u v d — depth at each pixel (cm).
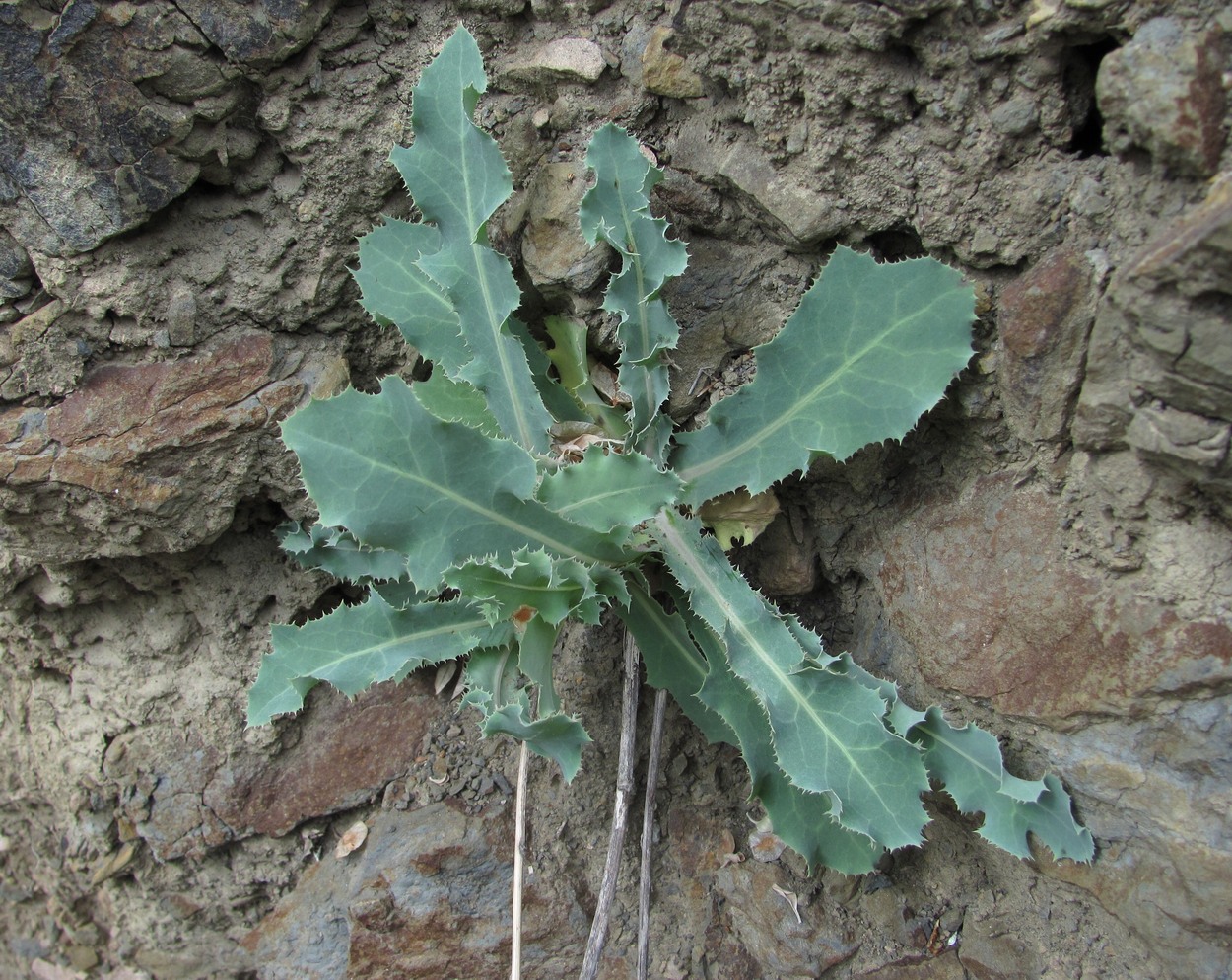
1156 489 28
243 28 33
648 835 36
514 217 37
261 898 42
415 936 38
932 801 35
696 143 35
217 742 40
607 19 35
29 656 41
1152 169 27
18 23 31
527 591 30
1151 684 29
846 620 38
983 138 30
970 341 30
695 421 36
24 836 46
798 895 36
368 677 32
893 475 35
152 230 35
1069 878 32
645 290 33
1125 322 27
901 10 29
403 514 28
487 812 39
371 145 36
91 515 36
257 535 40
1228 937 29
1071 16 27
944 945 35
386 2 35
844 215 32
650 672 35
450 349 35
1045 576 31
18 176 33
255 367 37
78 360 35
